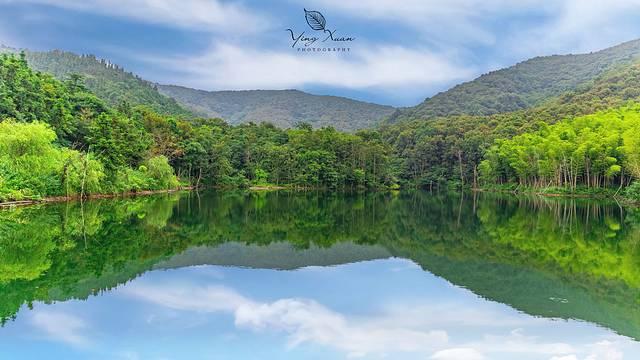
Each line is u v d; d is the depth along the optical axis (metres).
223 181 112.31
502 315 18.52
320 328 17.03
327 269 26.75
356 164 129.38
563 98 181.38
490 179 126.38
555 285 23.17
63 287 21.50
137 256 28.77
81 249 30.17
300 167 122.69
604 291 22.02
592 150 85.81
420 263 28.62
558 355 14.78
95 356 14.52
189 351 14.91
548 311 19.05
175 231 39.84
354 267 27.38
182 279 23.62
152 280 23.27
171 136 102.56
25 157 54.28
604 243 35.69
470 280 24.09
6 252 28.55
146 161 83.94
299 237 39.03
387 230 44.06
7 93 71.75
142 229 39.78
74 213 47.38
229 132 145.88
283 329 16.91
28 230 36.38
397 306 19.66
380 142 148.62
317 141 131.00
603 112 118.62
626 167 78.69
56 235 34.81
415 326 17.30
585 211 62.91
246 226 45.16
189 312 18.58
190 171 105.12
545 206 72.12
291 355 14.66
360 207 70.94
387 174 133.50
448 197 100.00
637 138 71.75
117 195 71.06
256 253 31.12
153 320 17.59
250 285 22.84
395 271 26.30
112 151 69.88
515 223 49.50
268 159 124.31
